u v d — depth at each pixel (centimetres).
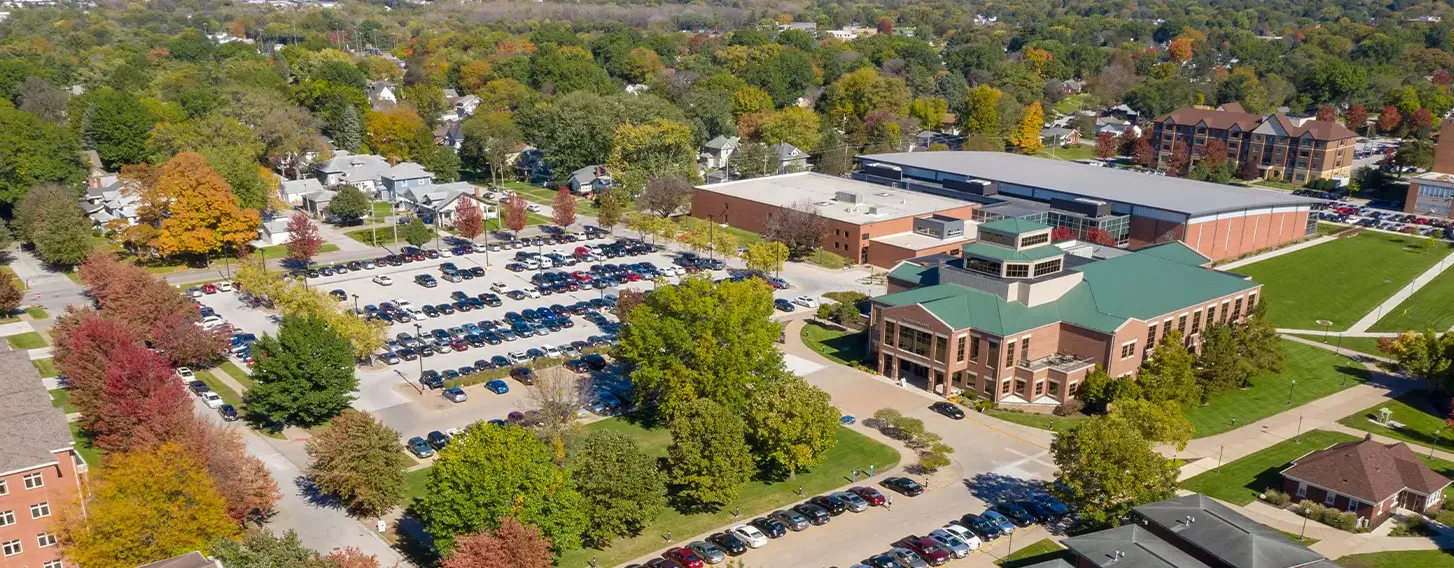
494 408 10300
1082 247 13462
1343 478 8275
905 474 9019
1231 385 10931
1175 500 7488
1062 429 10000
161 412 7856
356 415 7962
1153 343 11131
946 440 9719
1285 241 18350
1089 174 19950
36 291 14225
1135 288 11575
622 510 7456
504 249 17012
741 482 8300
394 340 12356
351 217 18762
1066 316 10969
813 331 13038
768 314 10200
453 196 18688
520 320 13000
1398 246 18250
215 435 7769
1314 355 12531
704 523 8081
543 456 7481
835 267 16212
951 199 18712
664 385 9738
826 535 7925
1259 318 11638
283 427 9800
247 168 18062
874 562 7375
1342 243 18475
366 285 14700
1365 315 14325
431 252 16550
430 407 10325
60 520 6869
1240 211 17162
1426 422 10356
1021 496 8588
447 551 6981
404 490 8494
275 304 13100
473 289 14575
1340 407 10788
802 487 8731
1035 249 11288
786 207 17500
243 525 7662
